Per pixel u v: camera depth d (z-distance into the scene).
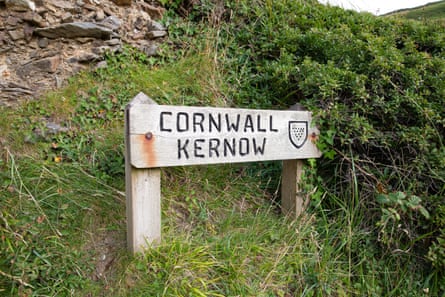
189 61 3.05
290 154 2.18
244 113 1.98
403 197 2.02
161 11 3.38
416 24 3.85
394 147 2.35
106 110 2.54
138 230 1.72
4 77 2.55
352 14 4.06
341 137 2.30
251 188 2.44
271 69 2.91
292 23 3.54
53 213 1.87
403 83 2.53
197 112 1.82
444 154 2.20
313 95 2.48
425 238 2.13
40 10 2.70
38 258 1.62
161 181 2.22
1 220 1.66
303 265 1.98
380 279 2.09
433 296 2.04
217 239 1.96
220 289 1.73
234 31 3.39
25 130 2.27
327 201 2.40
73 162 2.19
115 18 3.00
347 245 2.13
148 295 1.61
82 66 2.77
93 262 1.75
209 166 2.43
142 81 2.76
